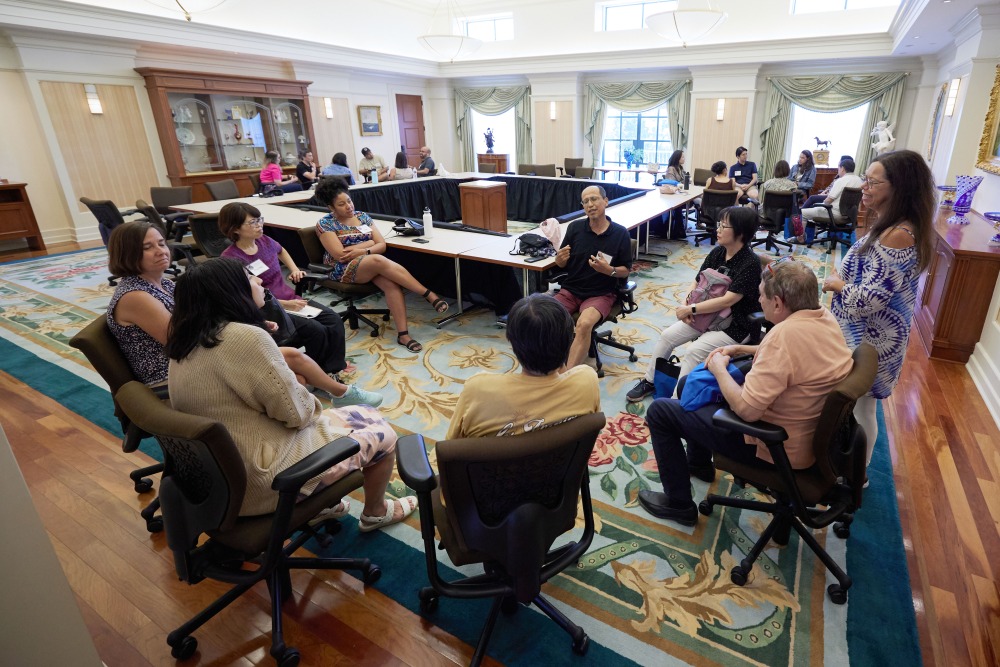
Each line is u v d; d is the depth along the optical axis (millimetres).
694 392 1768
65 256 6500
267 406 1372
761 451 1626
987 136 4719
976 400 2830
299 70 9602
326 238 3637
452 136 13070
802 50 8547
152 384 1857
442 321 4012
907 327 1840
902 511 2023
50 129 6883
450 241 4051
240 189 8797
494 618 1454
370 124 11359
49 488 2209
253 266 2992
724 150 9914
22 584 1088
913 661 1439
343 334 3080
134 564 1830
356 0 10094
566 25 10586
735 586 1689
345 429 1669
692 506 1950
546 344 1170
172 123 7844
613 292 3104
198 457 1250
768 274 1674
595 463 2334
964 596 1654
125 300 1775
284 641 1509
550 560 1531
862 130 9086
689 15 6547
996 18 4793
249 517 1399
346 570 1777
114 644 1542
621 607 1620
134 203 7844
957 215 3982
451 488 1175
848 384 1391
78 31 6578
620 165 11719
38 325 4098
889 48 8008
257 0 8555
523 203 8109
